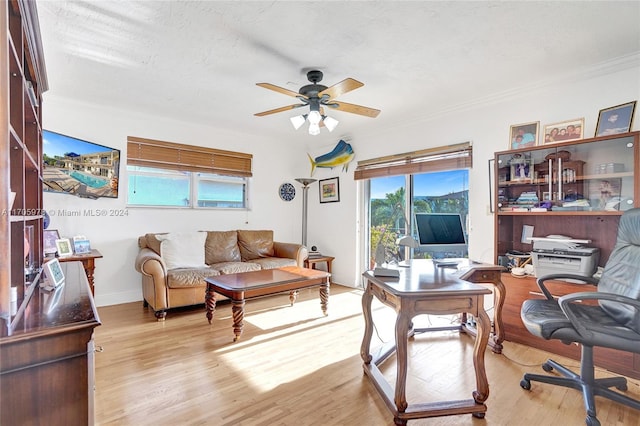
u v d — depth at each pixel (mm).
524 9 1877
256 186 5066
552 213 2660
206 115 3965
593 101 2658
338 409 1817
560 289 2484
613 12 1902
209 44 2275
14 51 1210
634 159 2268
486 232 3312
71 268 2041
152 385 2045
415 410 1700
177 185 4375
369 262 4703
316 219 5441
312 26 2053
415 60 2510
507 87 3039
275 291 3016
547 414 1778
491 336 2736
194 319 3305
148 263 3182
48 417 908
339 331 3000
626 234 2008
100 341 2725
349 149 4805
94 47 2312
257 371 2240
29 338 869
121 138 3840
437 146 3770
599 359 2291
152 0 1795
